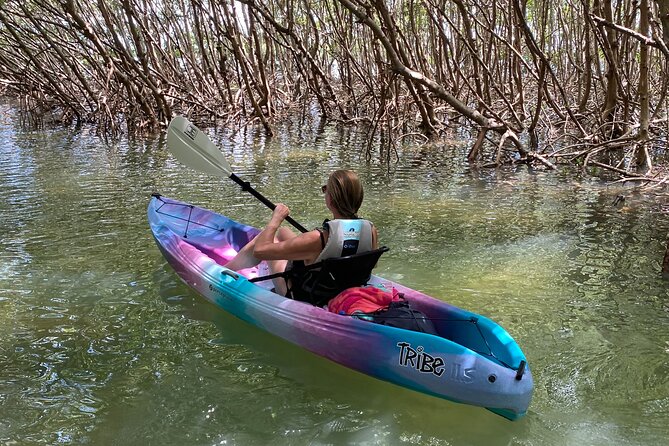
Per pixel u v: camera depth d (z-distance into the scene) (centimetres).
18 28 1492
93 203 692
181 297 437
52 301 429
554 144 1205
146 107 1394
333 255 335
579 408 305
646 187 814
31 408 305
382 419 297
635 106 1189
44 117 1680
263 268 456
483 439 281
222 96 1747
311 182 827
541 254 535
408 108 1428
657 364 346
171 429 289
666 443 276
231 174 457
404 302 335
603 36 1050
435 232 601
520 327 393
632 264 511
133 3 1545
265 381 331
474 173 926
